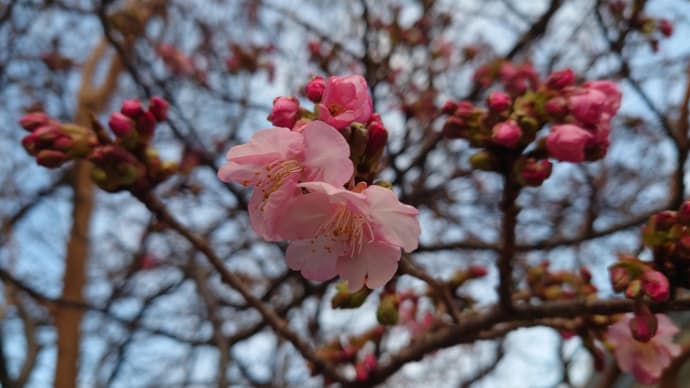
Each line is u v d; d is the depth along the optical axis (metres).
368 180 1.49
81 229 6.01
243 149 1.40
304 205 1.41
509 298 2.01
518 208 1.83
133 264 5.67
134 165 2.09
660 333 2.29
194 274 3.99
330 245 1.47
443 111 1.90
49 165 2.03
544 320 2.35
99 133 2.08
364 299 1.88
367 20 4.71
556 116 1.77
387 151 4.41
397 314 2.02
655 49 4.25
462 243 4.23
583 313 1.91
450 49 5.70
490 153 1.79
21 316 4.03
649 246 1.74
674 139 3.05
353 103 1.48
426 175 5.37
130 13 4.88
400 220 1.40
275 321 2.66
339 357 2.75
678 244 1.67
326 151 1.36
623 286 1.72
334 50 5.42
